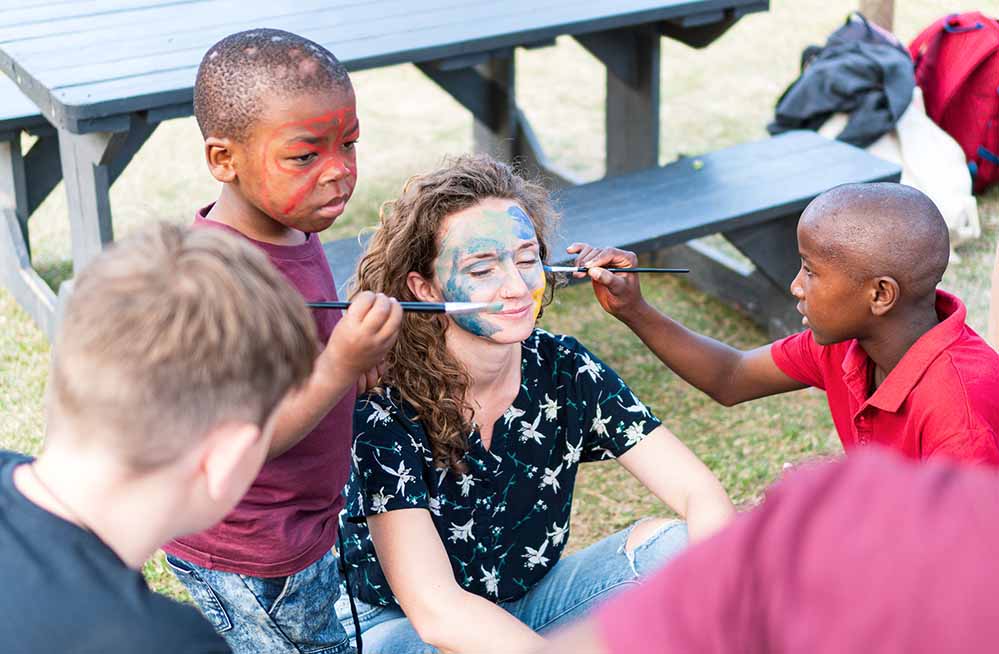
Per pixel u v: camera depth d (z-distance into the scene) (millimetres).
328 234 5055
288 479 2025
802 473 756
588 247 2471
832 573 688
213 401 1141
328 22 3953
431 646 2107
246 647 2174
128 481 1154
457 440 2051
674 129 6125
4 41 3654
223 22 3914
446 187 1996
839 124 4906
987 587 656
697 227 3834
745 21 7762
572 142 6090
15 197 4316
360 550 2211
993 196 5254
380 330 1667
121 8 4020
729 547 728
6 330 4242
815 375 2447
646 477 2213
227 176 1965
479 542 2162
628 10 4145
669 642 714
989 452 2021
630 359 4164
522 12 4117
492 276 1992
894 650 663
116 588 1139
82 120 3229
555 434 2182
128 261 1142
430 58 3768
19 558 1126
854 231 2068
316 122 1903
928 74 5188
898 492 706
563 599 2236
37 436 3588
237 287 1151
